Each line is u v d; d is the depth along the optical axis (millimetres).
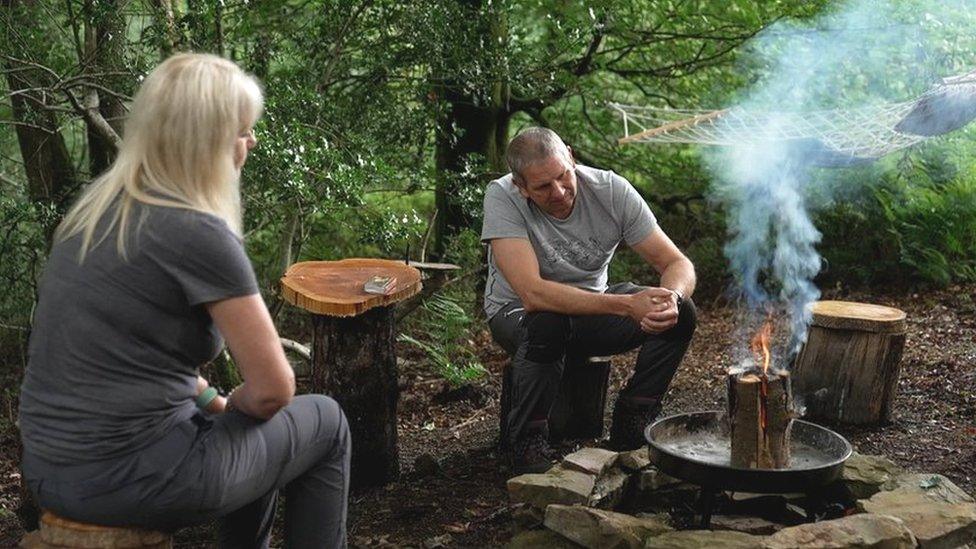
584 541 2586
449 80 5684
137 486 1883
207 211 1896
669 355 3416
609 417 4113
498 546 2887
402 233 4672
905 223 6266
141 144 1912
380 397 3324
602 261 3408
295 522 2242
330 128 4848
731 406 2645
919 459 3465
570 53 6227
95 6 4355
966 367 4535
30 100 4758
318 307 3143
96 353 1867
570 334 3232
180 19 4410
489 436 4000
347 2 4836
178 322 1900
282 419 2090
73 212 1950
